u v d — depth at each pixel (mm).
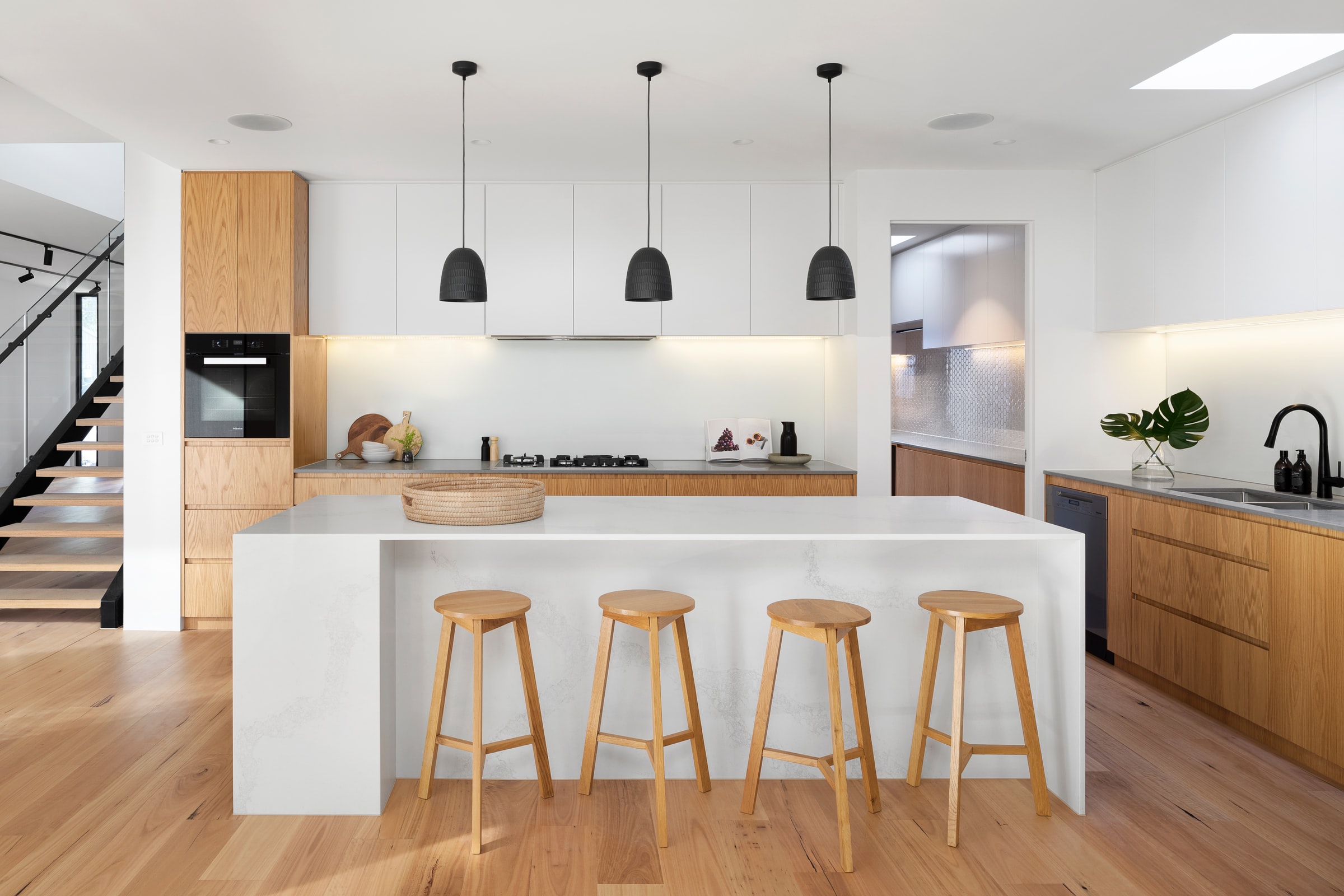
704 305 5156
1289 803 2873
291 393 4891
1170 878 2426
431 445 5578
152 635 4828
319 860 2494
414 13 2873
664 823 2582
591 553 3037
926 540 3055
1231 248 3834
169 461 4906
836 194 5156
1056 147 4406
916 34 3057
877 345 4926
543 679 3043
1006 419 5707
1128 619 4148
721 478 4945
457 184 5117
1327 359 3812
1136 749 3312
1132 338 4922
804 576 3068
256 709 2754
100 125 4062
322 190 5090
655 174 4945
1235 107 3750
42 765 3141
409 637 3023
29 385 6438
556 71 3373
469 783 3012
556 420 5613
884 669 3088
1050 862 2506
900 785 3027
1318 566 2990
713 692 3062
